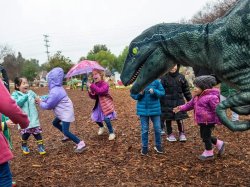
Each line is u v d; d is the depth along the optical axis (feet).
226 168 15.90
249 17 10.30
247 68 10.57
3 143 8.94
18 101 19.57
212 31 10.87
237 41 10.53
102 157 18.72
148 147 20.16
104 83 22.58
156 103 18.53
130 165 17.13
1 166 8.86
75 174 16.40
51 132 27.66
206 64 11.30
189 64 11.62
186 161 17.21
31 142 23.80
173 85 20.70
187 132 23.50
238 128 10.86
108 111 22.38
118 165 17.25
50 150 21.17
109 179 15.47
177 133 23.35
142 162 17.46
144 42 11.70
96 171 16.58
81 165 17.65
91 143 21.95
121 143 21.47
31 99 20.20
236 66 10.64
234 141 20.30
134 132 24.47
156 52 11.60
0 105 8.32
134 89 12.09
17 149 22.07
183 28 11.32
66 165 17.83
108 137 23.38
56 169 17.31
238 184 14.03
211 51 10.95
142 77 11.86
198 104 16.90
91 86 22.68
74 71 25.52
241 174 15.07
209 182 14.46
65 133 19.92
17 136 26.71
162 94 18.29
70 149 20.98
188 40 11.20
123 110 37.86
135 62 11.80
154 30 11.69
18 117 8.71
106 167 17.06
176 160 17.47
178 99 20.71
